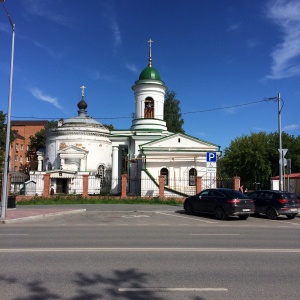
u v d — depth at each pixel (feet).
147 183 107.14
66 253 28.76
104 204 92.38
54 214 65.46
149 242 34.73
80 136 150.71
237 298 17.98
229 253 29.43
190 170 115.14
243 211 59.11
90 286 19.81
